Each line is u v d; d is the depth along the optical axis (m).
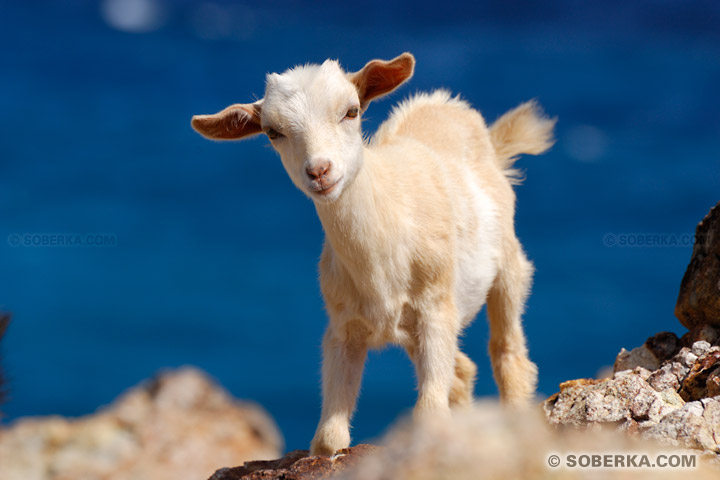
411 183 8.79
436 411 8.16
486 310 10.94
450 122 10.65
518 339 10.77
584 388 7.13
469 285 9.65
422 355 8.55
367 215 8.14
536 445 3.55
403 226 8.38
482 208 10.02
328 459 6.59
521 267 10.84
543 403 7.44
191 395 16.11
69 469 13.88
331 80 8.09
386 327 8.57
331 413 8.47
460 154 10.29
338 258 8.45
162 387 16.25
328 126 7.95
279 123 8.05
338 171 7.79
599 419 6.62
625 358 8.28
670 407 6.56
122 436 14.98
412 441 3.73
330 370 8.72
